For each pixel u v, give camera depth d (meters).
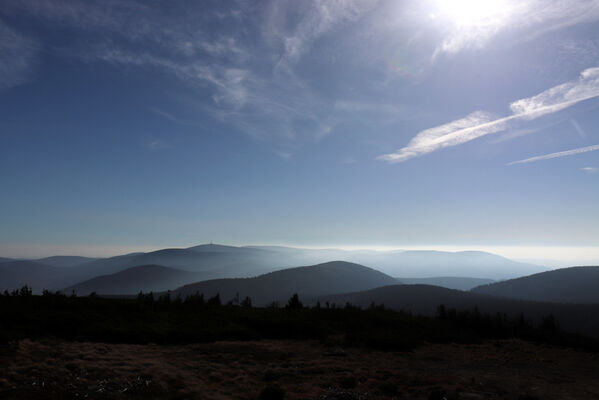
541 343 28.34
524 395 13.59
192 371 15.45
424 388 14.44
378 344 23.22
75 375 13.21
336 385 14.45
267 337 26.30
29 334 19.39
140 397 11.92
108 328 22.11
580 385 15.79
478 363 19.84
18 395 10.98
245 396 12.82
